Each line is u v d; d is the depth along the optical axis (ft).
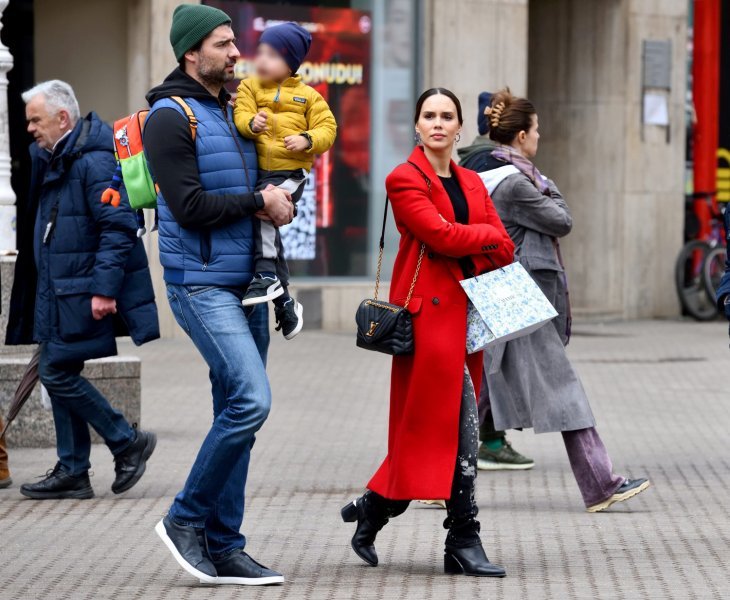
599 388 86.22
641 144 130.62
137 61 106.83
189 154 38.58
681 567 43.21
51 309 51.80
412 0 117.29
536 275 53.72
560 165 131.34
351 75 115.65
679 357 101.96
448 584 40.81
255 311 40.65
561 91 131.03
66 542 46.60
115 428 53.01
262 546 46.11
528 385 51.98
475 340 41.55
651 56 130.52
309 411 76.07
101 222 51.11
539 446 67.15
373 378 89.35
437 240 40.70
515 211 53.98
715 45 135.74
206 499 39.37
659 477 58.95
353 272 116.78
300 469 60.08
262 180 40.14
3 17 107.96
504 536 47.73
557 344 52.49
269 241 39.52
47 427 65.05
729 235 48.93
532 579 41.50
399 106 117.39
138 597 39.34
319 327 114.93
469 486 41.55
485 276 41.42
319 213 115.44
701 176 135.74
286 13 112.37
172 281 39.50
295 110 40.70
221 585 40.63
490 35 119.65
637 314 131.34
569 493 55.57
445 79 118.32
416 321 41.27
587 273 130.72
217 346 38.93
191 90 39.29
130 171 40.42
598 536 47.75
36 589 40.37
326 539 47.16
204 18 39.17
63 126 51.72
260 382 38.81
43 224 51.85
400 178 41.24
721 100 138.62
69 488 53.62
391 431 42.37
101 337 52.19
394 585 40.70
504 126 55.16
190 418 72.84
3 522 49.73
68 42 108.27
